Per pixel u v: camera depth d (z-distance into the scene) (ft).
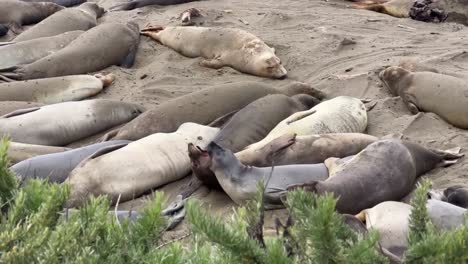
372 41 115.55
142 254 39.96
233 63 108.58
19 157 81.51
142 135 86.28
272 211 69.26
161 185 77.71
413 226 41.78
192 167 74.64
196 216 38.99
